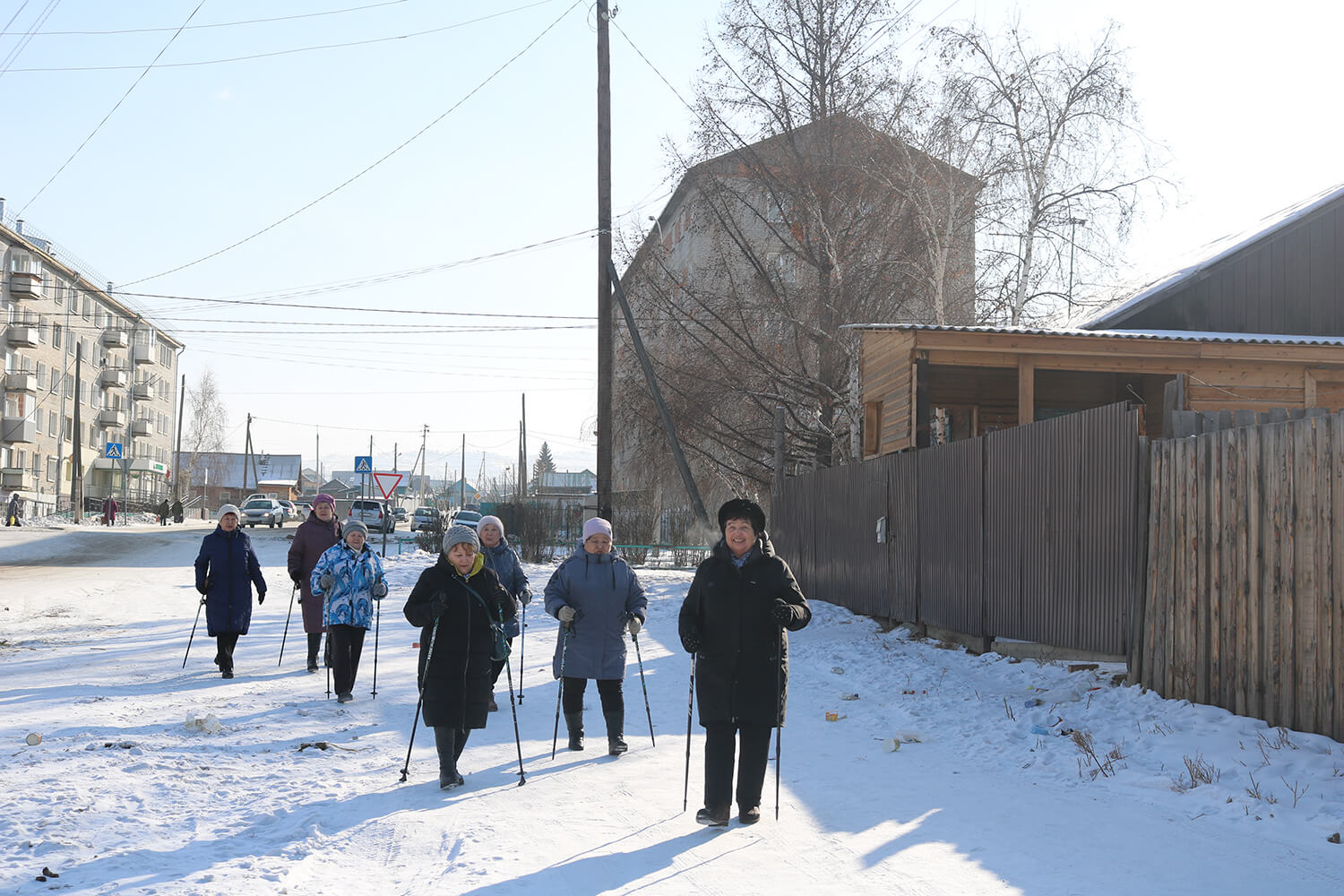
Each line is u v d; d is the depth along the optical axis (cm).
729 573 614
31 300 6706
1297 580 740
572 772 732
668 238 3831
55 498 7012
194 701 1009
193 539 4481
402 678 1184
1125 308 1994
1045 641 1120
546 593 806
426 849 545
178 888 470
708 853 539
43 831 557
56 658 1334
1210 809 606
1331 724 703
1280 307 2033
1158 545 916
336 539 1247
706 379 2806
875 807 630
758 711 597
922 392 1625
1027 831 574
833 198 2673
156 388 9169
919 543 1471
